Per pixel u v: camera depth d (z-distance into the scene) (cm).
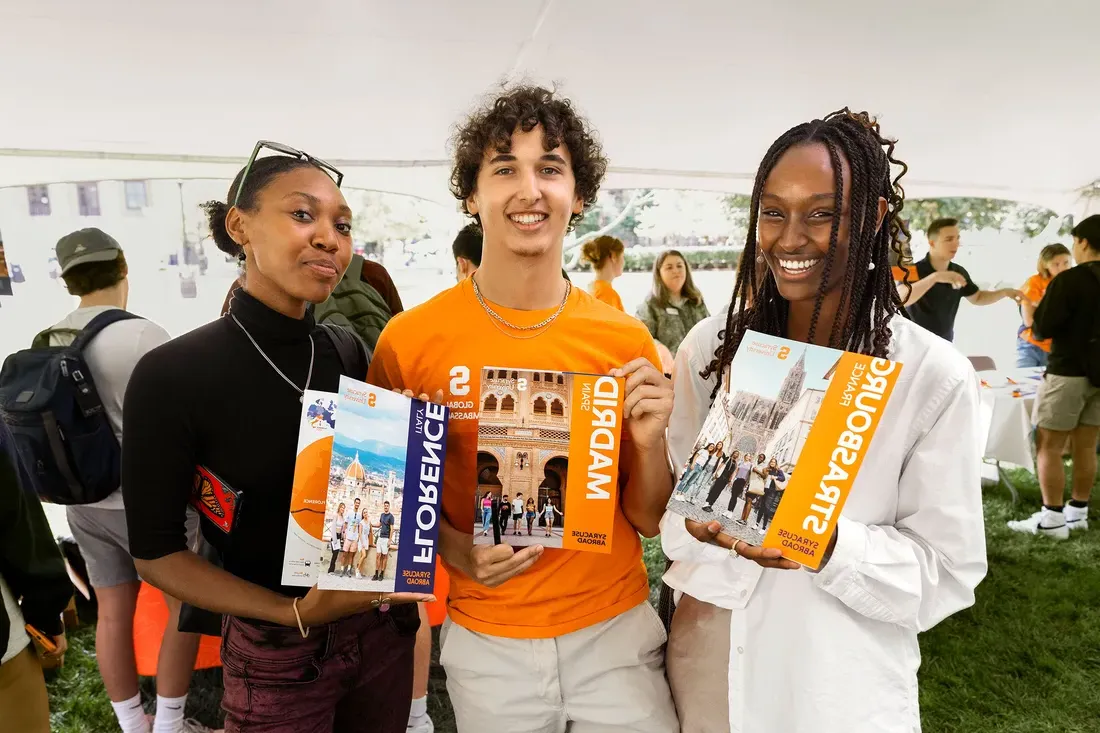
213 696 258
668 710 134
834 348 109
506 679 130
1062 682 269
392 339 134
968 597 110
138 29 228
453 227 402
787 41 285
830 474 98
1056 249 547
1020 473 514
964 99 356
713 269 529
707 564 120
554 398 117
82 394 210
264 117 298
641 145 375
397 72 275
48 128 285
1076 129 399
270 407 117
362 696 138
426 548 109
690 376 132
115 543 223
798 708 112
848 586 105
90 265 234
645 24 262
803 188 102
